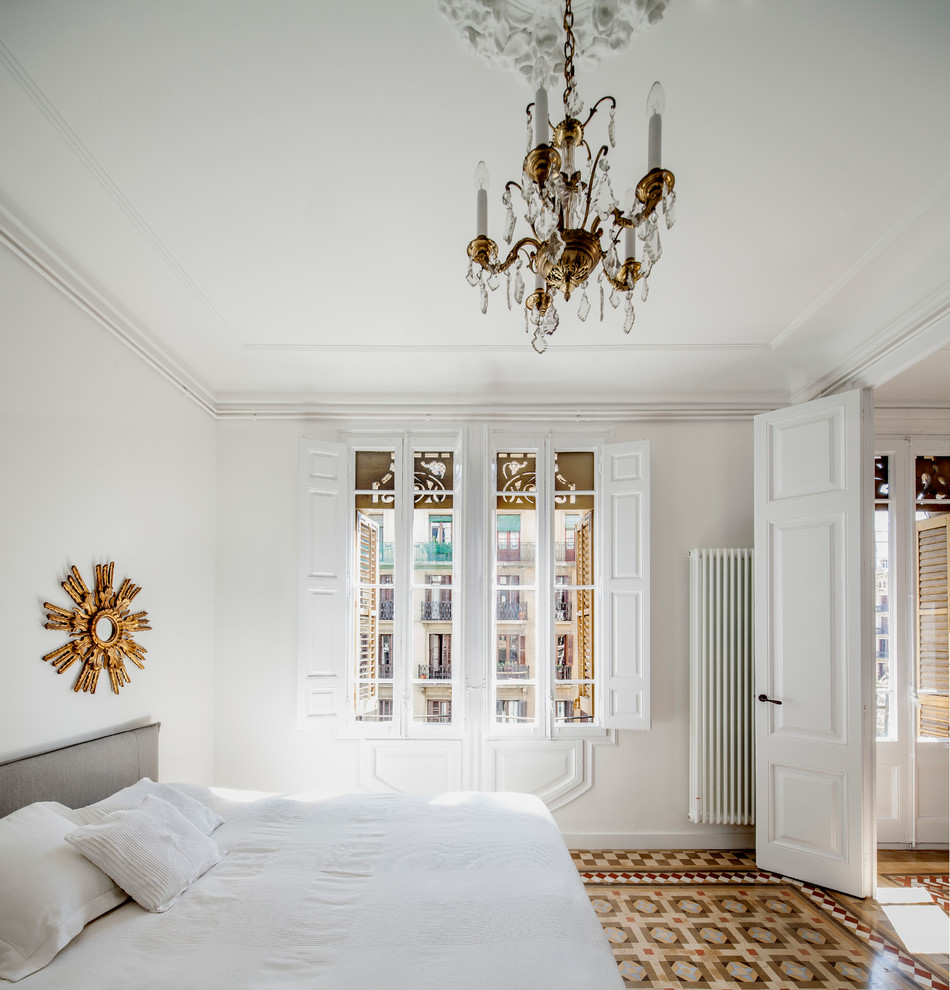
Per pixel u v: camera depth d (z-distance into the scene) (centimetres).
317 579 416
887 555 452
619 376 411
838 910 323
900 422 456
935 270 274
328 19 157
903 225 244
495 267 179
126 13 155
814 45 164
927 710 437
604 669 412
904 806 431
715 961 278
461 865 230
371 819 277
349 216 241
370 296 307
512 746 416
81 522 286
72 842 207
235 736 418
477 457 438
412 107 186
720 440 439
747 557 415
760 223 245
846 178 217
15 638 244
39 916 178
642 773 415
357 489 440
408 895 208
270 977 166
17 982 164
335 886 216
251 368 398
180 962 173
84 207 233
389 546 438
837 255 267
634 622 411
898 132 195
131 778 303
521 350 372
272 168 213
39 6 152
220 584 426
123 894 207
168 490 367
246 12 155
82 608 283
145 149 203
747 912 321
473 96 182
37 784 243
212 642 421
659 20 156
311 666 411
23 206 232
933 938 297
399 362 391
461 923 191
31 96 180
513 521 438
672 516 434
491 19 157
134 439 331
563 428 440
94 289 287
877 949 288
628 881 359
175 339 353
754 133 196
